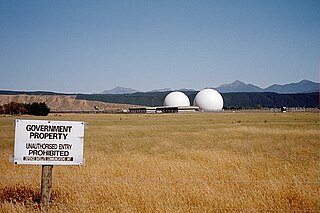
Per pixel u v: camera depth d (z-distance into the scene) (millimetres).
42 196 8914
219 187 10406
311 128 38094
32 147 8766
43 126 8820
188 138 30812
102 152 21125
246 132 34906
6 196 9914
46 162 8844
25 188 10570
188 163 14758
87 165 14258
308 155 18422
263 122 52594
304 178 11328
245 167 13453
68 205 9023
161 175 11898
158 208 8641
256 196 9430
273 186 10148
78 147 9047
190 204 9023
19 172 13023
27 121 8750
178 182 10852
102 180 11250
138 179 11414
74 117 84562
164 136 33031
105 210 8648
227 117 75125
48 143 8844
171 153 19734
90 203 9234
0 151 21188
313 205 8930
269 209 8664
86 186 10461
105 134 36000
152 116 88438
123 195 9648
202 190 9836
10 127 47438
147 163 14531
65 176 12000
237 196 9469
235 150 21359
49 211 8500
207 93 146750
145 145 25875
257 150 21141
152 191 9836
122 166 13914
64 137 8953
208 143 26344
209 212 8562
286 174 12031
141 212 8594
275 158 16859
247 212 8547
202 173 12172
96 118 78000
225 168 13320
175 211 8531
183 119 68875
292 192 9664
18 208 8633
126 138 31453
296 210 8586
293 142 25328
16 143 8688
